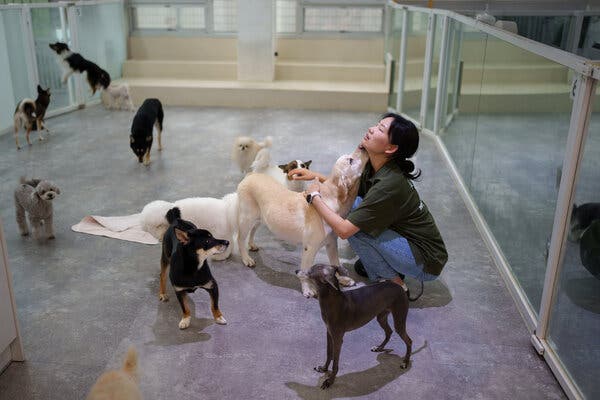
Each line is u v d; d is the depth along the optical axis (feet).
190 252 7.89
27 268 10.29
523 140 9.83
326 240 9.43
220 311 8.88
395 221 8.79
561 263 7.59
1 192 14.02
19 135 19.26
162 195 14.02
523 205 9.64
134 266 10.47
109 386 5.82
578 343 7.11
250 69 25.68
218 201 10.48
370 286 7.20
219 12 27.45
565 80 7.88
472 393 7.25
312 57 27.68
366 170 9.23
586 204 6.93
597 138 6.70
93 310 9.00
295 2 26.94
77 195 13.92
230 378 7.43
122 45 26.94
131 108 23.08
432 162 16.98
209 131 20.24
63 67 21.70
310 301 9.32
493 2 21.80
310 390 7.23
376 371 7.62
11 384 7.28
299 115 22.86
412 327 8.66
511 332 8.60
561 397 7.22
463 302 9.41
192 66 26.68
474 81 13.99
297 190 11.83
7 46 19.02
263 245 11.38
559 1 21.09
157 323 8.67
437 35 18.75
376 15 27.02
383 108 23.93
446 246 11.48
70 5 22.16
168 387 7.25
